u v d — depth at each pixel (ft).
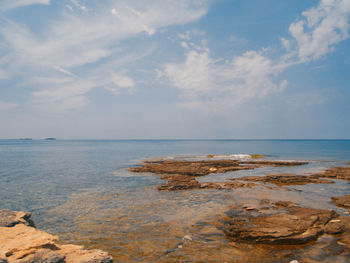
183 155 227.61
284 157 189.47
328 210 44.24
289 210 44.91
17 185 76.13
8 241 25.34
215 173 101.04
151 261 27.35
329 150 312.09
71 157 205.67
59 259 20.70
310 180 77.25
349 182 75.92
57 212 47.21
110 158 192.85
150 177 90.63
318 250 29.04
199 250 29.86
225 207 48.49
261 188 66.90
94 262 22.03
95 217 43.78
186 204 51.57
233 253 28.91
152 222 40.47
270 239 31.45
